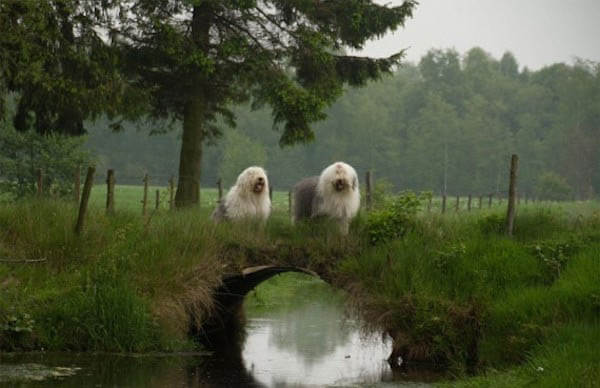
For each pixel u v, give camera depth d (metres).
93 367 13.70
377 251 16.38
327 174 17.72
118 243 16.42
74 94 22.52
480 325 14.28
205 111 29.80
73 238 16.55
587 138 111.88
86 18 23.36
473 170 113.88
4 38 20.09
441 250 15.91
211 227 17.61
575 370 10.94
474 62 141.12
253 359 15.46
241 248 17.03
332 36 27.72
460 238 16.33
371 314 15.20
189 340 15.98
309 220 17.91
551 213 18.00
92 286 15.32
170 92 27.53
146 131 99.50
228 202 18.98
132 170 95.75
